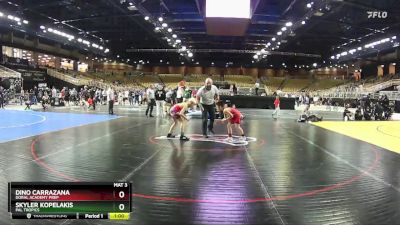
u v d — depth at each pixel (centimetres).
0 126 1493
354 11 3334
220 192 547
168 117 2028
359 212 466
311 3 2814
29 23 3719
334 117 2425
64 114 2258
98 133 1256
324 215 454
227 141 1084
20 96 3453
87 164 728
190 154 855
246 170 694
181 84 1859
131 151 888
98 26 4503
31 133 1248
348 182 614
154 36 4834
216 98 1174
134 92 4084
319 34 4600
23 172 651
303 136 1245
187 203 494
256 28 4316
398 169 723
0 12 3027
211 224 423
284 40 4531
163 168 700
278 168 716
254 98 3350
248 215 452
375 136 1280
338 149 968
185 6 3409
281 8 3391
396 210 475
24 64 4988
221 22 3028
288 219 440
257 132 1350
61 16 3781
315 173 678
